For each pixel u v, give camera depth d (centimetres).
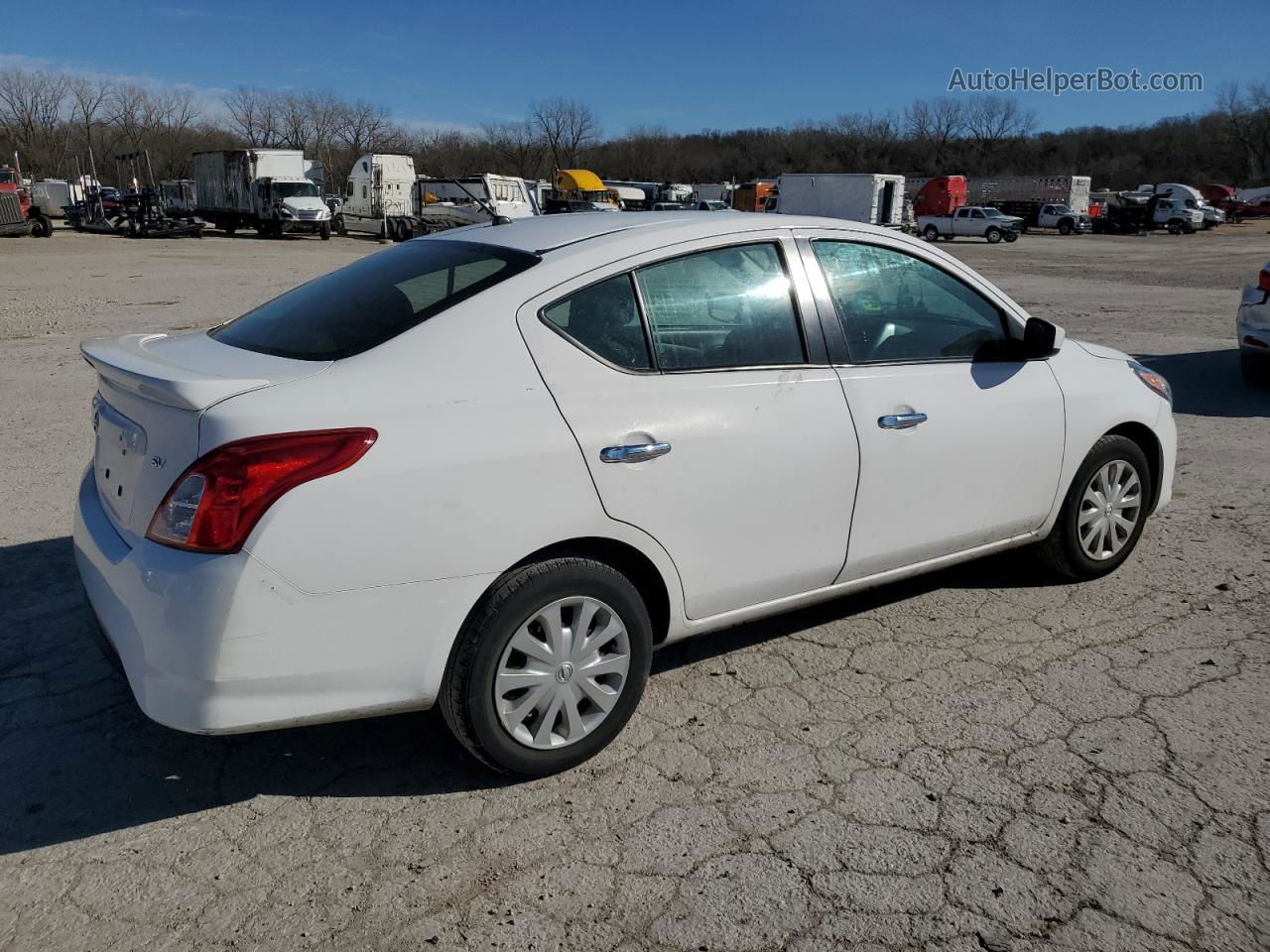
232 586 244
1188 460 647
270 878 256
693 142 11119
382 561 258
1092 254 3475
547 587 282
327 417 255
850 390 343
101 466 304
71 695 345
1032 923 239
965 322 387
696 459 306
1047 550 429
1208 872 256
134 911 244
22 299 1612
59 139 8581
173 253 3006
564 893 250
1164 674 359
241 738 320
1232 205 6388
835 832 273
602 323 301
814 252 349
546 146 8450
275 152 4000
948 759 307
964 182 4934
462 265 313
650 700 344
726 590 325
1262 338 857
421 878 256
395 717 335
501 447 272
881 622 405
